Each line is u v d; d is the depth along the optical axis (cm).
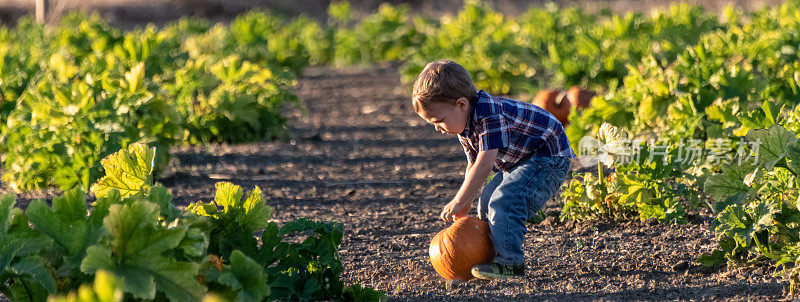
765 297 407
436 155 927
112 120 743
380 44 2081
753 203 434
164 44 1139
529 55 1516
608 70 1238
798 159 414
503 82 1416
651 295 428
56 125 724
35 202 338
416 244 575
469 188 421
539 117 435
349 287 416
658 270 476
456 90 413
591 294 434
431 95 414
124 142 729
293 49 1856
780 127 419
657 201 587
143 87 802
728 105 644
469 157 462
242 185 789
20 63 1055
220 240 407
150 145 770
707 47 851
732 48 1055
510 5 3853
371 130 1098
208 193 753
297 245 419
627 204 587
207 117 985
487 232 449
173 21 3291
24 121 741
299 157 925
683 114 681
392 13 2198
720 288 429
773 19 1550
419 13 3828
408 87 1530
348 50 2062
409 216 665
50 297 331
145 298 310
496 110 420
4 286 341
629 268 484
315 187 786
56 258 342
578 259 509
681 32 1415
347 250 562
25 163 729
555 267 493
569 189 611
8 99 921
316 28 2217
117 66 974
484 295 439
